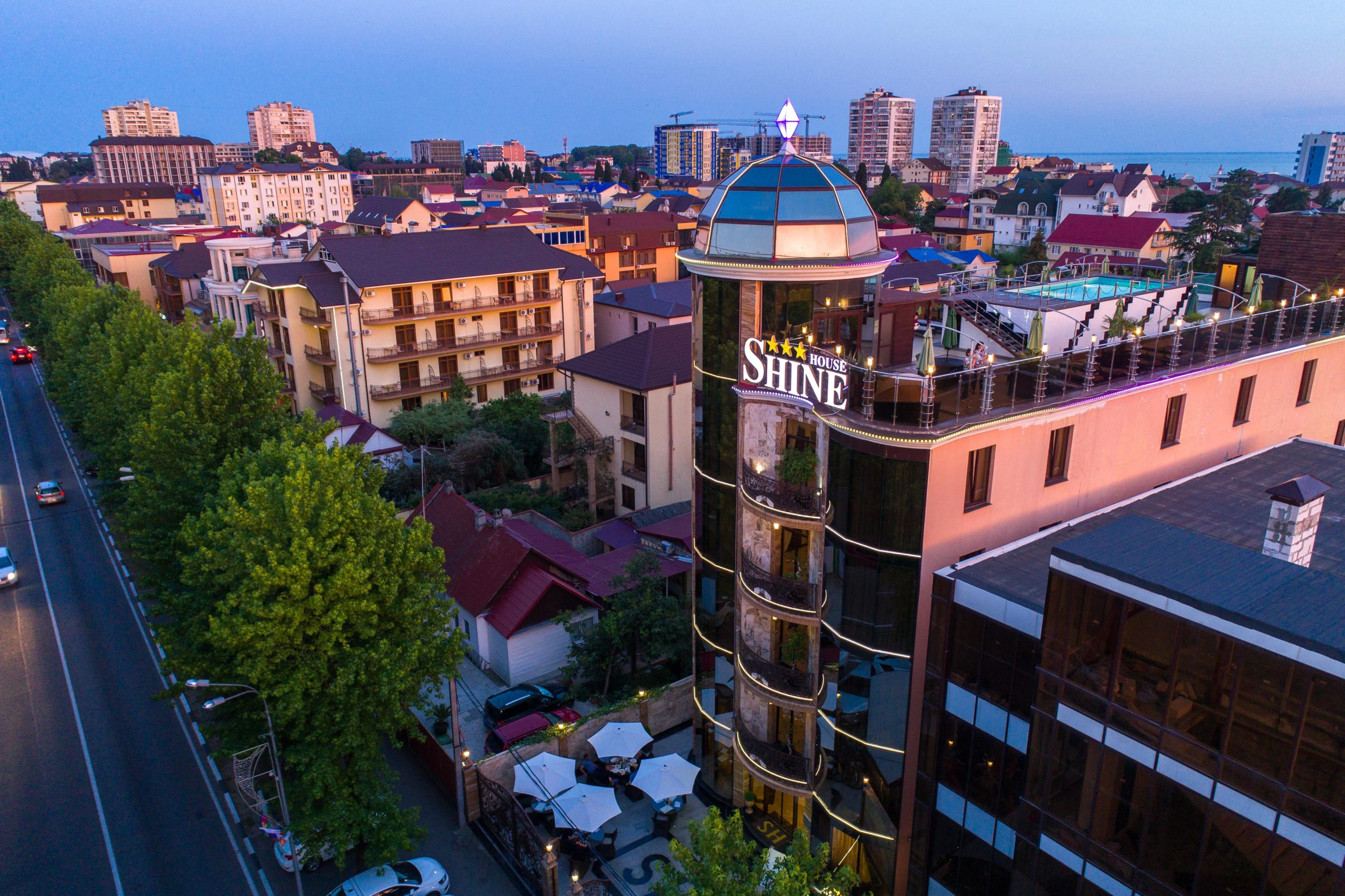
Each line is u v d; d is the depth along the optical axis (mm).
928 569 19672
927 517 19156
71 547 49906
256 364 39281
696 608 28172
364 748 24734
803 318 22797
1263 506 21922
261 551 24406
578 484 51938
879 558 19812
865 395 19297
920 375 18766
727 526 26031
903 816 21281
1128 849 15898
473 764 28156
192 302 88875
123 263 107250
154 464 33938
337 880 26188
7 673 37094
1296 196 150625
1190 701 14469
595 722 30688
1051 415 21094
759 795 27172
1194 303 28781
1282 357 27094
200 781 30469
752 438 24406
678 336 49812
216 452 35594
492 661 36938
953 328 25953
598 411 50500
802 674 23562
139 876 26047
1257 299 26812
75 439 68250
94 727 33375
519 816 25953
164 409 34281
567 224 116000
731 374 24406
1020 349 23766
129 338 46656
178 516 33531
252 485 25359
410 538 26250
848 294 22828
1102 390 21578
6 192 197625
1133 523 17281
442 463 52625
